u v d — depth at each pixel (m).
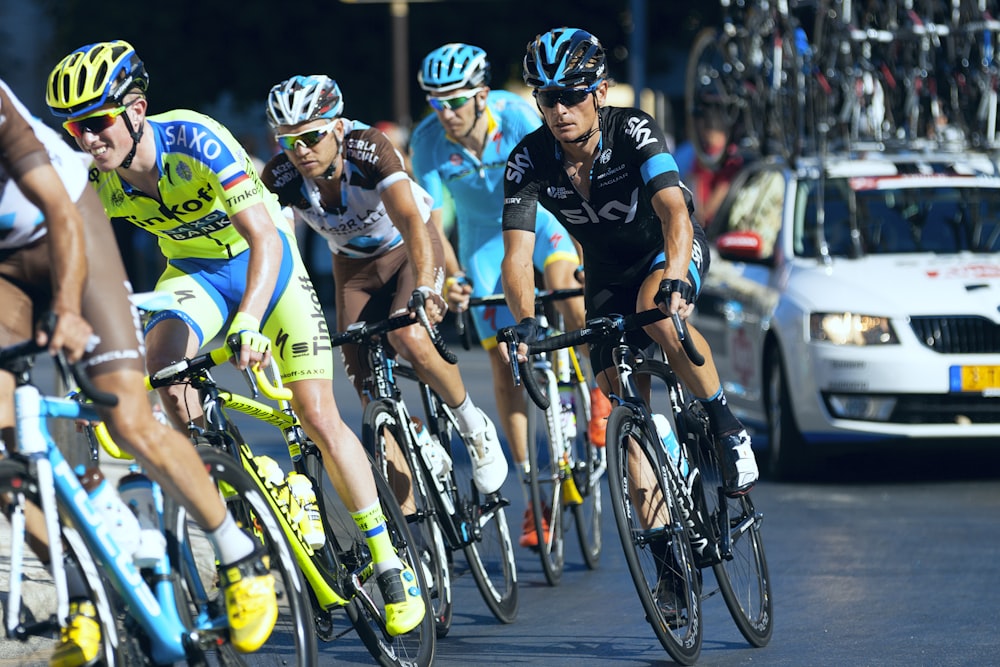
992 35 36.91
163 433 13.73
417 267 19.55
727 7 43.72
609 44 77.88
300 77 19.64
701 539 18.25
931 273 31.17
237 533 14.19
